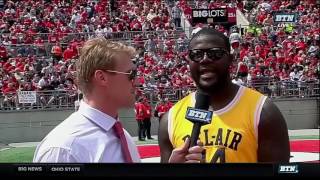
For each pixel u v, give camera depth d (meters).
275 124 3.61
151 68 28.16
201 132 3.67
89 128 3.01
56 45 29.78
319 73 28.08
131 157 3.16
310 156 15.83
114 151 3.05
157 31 32.75
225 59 3.65
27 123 24.62
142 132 23.33
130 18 35.06
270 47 31.64
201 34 3.70
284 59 29.89
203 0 38.56
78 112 3.10
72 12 35.38
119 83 3.04
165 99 24.22
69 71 25.55
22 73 26.39
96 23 34.28
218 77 3.65
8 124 24.44
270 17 36.44
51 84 25.28
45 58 28.86
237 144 3.58
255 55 30.41
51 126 24.78
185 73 27.64
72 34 31.44
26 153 18.77
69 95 25.00
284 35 33.00
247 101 3.69
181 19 35.38
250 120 3.62
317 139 21.25
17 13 34.59
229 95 3.71
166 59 29.48
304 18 36.56
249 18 38.00
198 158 2.93
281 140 3.61
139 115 23.17
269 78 26.89
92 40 3.12
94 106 3.08
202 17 32.53
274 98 26.66
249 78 26.64
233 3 39.25
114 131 3.12
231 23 32.53
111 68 3.02
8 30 32.69
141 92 25.52
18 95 24.75
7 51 29.05
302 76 27.64
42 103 24.91
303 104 26.84
